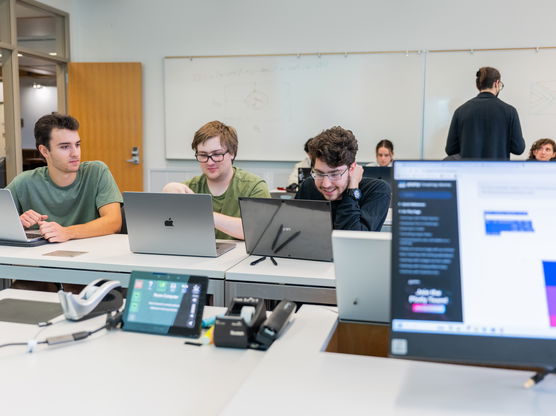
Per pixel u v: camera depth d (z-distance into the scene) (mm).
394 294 732
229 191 2322
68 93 5980
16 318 1339
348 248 1090
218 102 5758
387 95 5395
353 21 5430
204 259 1907
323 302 1663
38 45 5648
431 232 741
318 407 770
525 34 5090
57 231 2217
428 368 906
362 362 937
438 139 5328
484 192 750
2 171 2969
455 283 730
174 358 1102
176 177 5961
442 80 5270
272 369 905
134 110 5871
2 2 5207
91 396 933
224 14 5699
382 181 2189
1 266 1954
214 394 945
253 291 1718
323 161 1914
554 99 5059
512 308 723
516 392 812
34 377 1008
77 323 1304
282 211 1821
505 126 3896
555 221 744
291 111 5613
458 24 5215
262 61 5625
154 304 1258
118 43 5969
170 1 5809
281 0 5562
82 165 2562
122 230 2572
